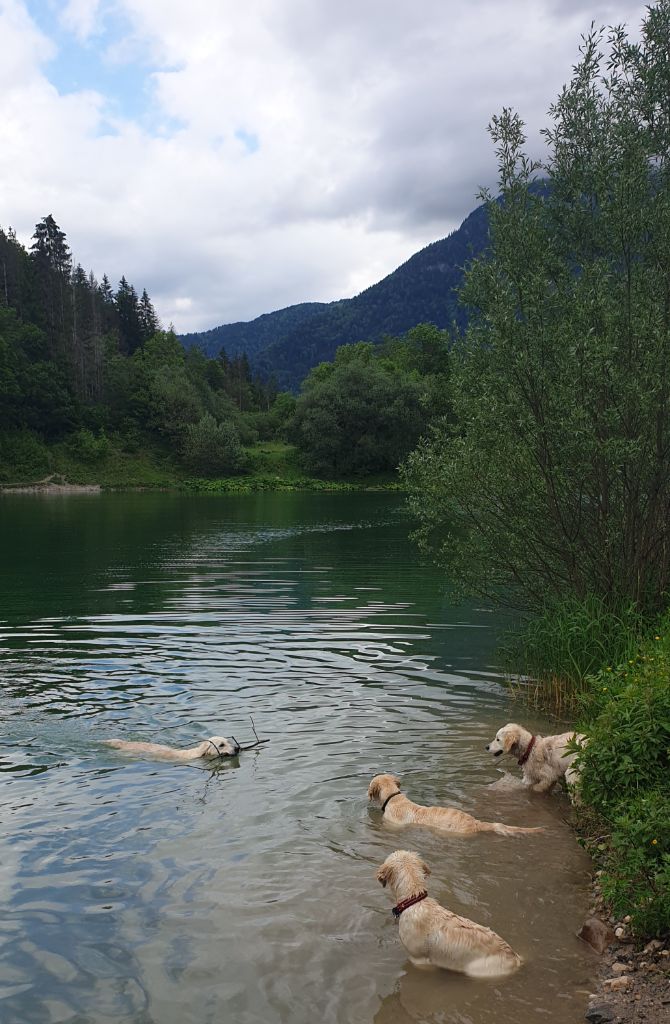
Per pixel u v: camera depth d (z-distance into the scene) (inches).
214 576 906.7
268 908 223.1
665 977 188.5
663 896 201.6
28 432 3764.8
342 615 661.9
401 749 353.1
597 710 369.1
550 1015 179.5
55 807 288.5
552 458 465.4
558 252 512.1
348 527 1621.6
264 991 187.6
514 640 541.6
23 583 855.1
